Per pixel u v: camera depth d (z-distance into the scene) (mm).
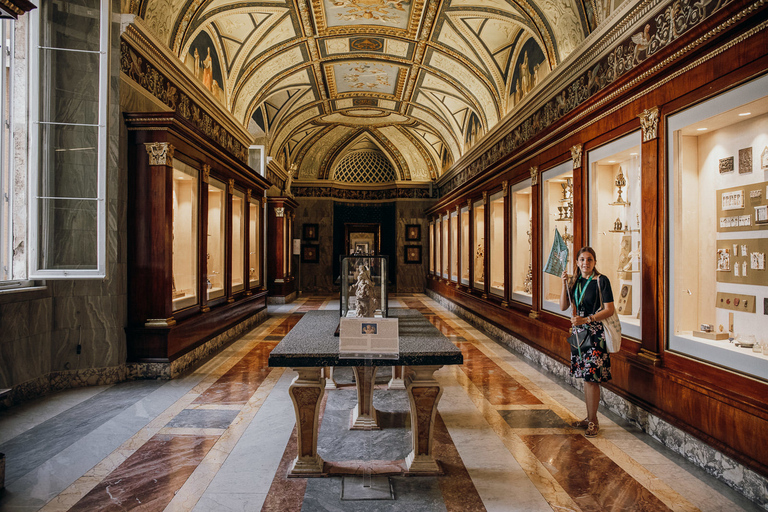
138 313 5961
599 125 5328
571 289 4457
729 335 3645
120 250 5758
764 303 3355
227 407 4887
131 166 5906
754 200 3482
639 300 5098
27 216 4980
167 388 5555
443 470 3453
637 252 5148
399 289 19797
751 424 3053
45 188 5023
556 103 7020
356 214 20656
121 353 5809
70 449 3781
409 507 2936
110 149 5512
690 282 4059
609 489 3178
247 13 8445
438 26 9086
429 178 19766
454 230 14430
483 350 8078
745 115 3488
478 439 4090
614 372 4840
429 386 3395
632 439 4086
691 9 3986
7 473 3350
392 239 20203
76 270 5023
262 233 12273
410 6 8422
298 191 19875
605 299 4156
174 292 6891
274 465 3525
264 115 13328
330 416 4723
